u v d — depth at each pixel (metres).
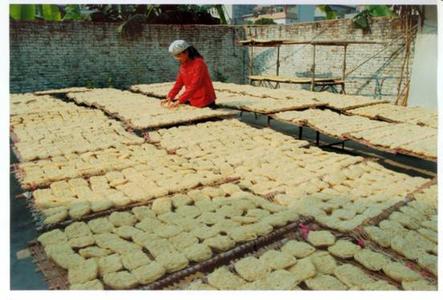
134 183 3.37
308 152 4.22
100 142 4.49
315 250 2.48
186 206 2.99
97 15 13.27
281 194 3.15
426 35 9.20
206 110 5.81
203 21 14.19
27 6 10.52
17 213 3.80
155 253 2.43
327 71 11.97
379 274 2.28
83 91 8.60
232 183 3.40
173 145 4.36
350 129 4.68
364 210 2.90
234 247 2.53
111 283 2.18
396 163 5.25
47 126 5.32
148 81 12.73
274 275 2.24
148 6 13.22
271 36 13.32
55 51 11.07
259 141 4.61
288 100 6.78
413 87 9.70
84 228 2.67
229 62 14.05
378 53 10.53
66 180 3.43
